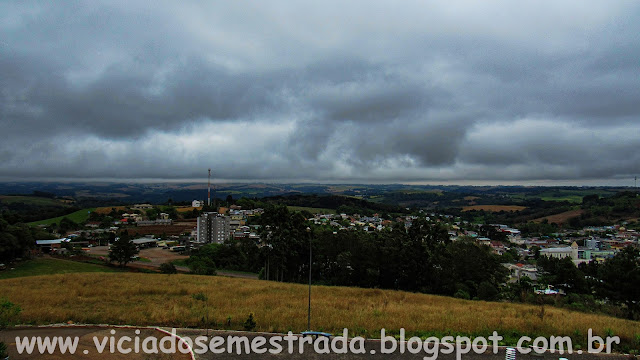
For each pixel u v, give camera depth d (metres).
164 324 14.85
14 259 56.16
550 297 33.31
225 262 68.94
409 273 41.03
